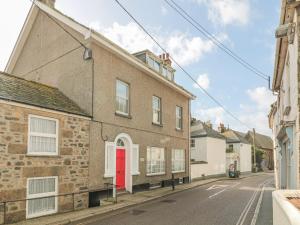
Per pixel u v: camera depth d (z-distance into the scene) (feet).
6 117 30.22
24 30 54.19
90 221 30.83
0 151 29.32
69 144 37.35
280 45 31.14
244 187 66.54
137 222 30.19
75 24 44.42
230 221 30.68
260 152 164.35
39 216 32.48
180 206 39.81
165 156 63.31
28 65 54.80
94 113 42.29
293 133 28.89
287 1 22.02
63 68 46.88
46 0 50.60
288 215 8.06
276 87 48.96
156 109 61.82
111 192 44.42
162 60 69.26
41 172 33.19
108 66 46.24
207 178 93.15
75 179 37.73
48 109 34.58
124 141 50.44
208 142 98.43
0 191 28.91
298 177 22.41
